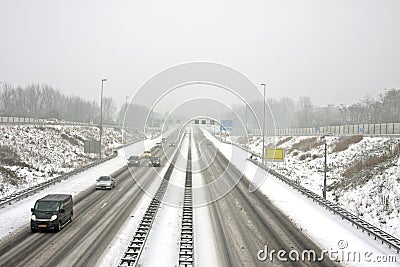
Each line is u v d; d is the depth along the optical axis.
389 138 38.72
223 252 15.13
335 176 34.44
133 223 18.86
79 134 59.81
